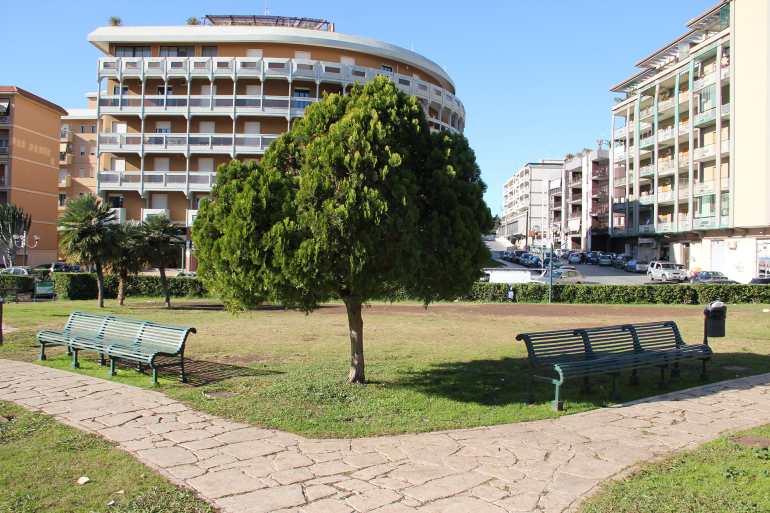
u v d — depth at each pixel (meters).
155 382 7.47
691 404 6.66
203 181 40.22
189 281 26.73
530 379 6.78
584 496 3.86
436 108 47.41
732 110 37.69
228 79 41.06
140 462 4.50
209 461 4.55
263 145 39.97
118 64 39.94
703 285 23.73
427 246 6.79
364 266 6.20
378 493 3.91
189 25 44.50
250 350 10.81
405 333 13.99
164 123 41.28
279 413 6.09
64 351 10.03
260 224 6.28
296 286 6.17
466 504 3.72
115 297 26.70
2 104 47.25
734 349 11.13
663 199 46.53
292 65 40.34
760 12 35.62
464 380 8.12
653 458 4.68
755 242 37.12
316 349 11.01
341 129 6.42
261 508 3.64
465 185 7.06
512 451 4.87
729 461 4.50
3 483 4.02
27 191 49.09
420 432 5.48
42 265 40.84
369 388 7.41
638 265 46.78
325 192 6.09
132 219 38.66
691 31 43.06
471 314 19.58
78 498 3.76
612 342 7.82
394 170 6.40
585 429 5.57
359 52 43.56
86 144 58.88
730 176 37.97
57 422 5.62
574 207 75.44
